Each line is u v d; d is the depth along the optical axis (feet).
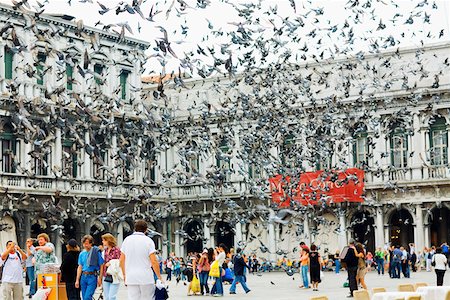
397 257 219.41
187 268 208.74
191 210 314.55
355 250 146.51
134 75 290.97
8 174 248.32
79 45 260.42
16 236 252.62
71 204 234.99
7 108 246.47
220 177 176.04
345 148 291.79
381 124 287.89
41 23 240.73
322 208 217.77
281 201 196.44
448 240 295.07
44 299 105.70
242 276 169.37
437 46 286.46
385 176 291.99
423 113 287.89
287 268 232.94
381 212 293.43
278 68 211.20
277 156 246.68
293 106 262.88
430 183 286.25
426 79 285.64
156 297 88.02
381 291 108.17
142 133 156.35
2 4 234.38
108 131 155.53
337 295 156.87
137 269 78.33
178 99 307.99
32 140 123.54
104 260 111.24
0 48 249.55
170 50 95.45
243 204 296.51
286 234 301.22
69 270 107.34
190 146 178.19
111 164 277.44
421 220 289.74
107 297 109.50
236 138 285.23
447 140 287.28
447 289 107.86
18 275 106.83
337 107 229.25
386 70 285.43
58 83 255.91
